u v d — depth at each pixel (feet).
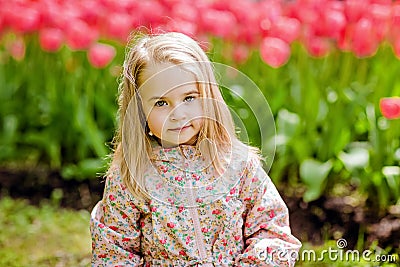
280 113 18.53
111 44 20.06
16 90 21.66
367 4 17.26
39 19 19.08
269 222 10.05
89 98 20.02
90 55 17.90
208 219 9.94
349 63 18.17
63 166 20.48
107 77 20.24
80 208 18.35
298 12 18.25
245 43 18.95
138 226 10.17
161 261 10.13
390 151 17.03
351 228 16.21
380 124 17.33
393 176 16.52
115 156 10.28
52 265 15.15
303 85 18.56
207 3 18.78
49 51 20.68
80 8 18.90
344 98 18.22
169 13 18.56
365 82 20.15
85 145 20.26
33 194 19.16
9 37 21.58
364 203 17.25
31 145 21.48
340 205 17.19
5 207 18.29
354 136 18.71
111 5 18.78
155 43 9.71
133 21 18.15
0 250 15.92
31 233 16.75
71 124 20.49
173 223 9.88
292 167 18.88
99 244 10.15
